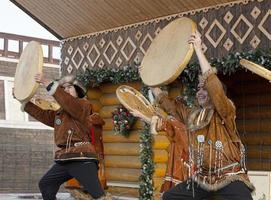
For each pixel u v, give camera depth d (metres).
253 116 9.46
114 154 8.58
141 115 4.80
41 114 5.50
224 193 3.82
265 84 9.32
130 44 8.13
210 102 3.96
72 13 8.57
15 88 5.77
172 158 4.83
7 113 16.36
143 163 7.62
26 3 8.87
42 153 17.17
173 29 4.47
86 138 5.22
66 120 5.21
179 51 4.23
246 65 4.08
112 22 8.32
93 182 5.09
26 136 16.81
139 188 7.68
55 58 17.39
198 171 3.89
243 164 3.91
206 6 7.09
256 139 9.39
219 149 3.84
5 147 16.33
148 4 7.57
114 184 8.50
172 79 4.20
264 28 6.42
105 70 8.37
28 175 16.81
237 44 6.70
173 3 7.32
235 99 9.68
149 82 4.42
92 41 8.80
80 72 8.98
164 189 4.84
